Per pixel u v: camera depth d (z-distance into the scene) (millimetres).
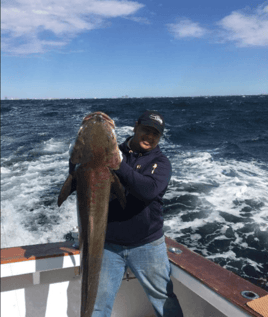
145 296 2279
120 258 1793
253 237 5293
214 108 39531
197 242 5258
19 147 14500
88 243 1293
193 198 7133
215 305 1572
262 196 7062
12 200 7270
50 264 1931
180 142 16172
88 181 1314
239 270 4449
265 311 1363
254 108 34875
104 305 1786
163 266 1786
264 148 13633
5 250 2014
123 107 44812
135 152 1779
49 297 2088
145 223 1721
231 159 11453
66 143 15141
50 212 6496
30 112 38938
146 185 1487
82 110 39375
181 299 2070
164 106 46094
